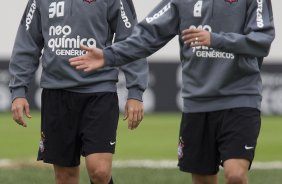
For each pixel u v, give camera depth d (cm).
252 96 2023
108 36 2134
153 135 4534
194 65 2044
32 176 2952
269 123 5312
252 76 2036
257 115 2023
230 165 1964
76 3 2097
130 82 2117
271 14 2011
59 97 2112
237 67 2009
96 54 1944
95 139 2055
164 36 2064
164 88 5844
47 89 2130
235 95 2019
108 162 2050
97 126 2062
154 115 5741
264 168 3291
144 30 2047
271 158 3684
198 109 2052
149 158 3625
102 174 2038
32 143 4141
